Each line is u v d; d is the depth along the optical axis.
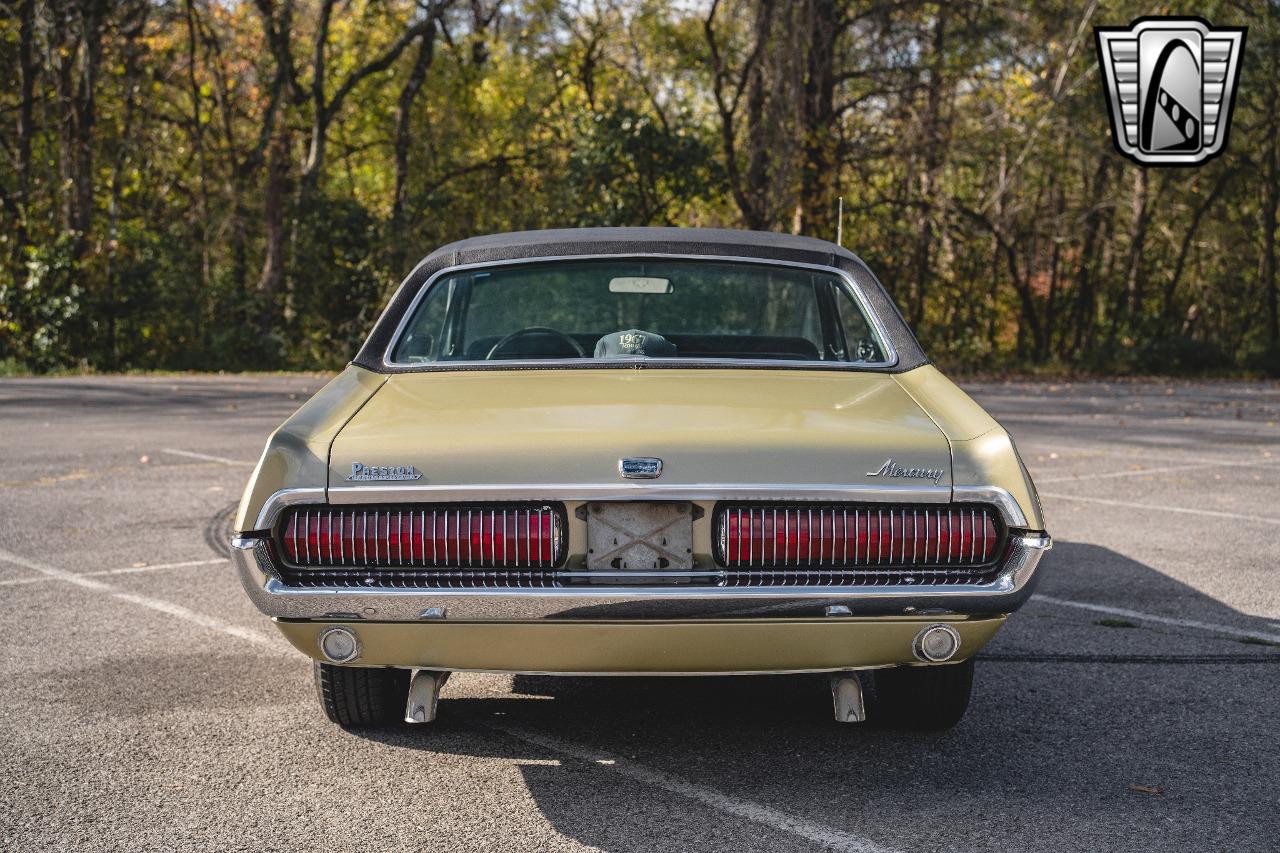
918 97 29.84
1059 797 3.40
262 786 3.47
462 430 3.24
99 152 33.62
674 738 3.90
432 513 3.12
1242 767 3.65
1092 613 5.70
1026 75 31.62
